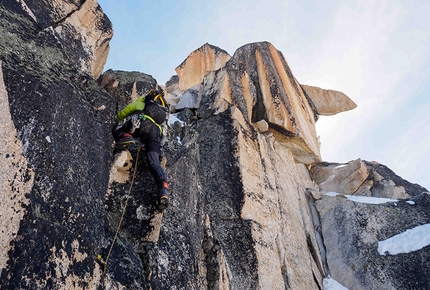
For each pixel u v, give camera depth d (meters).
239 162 7.43
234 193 7.01
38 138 3.50
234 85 9.74
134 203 4.63
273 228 7.58
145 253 4.38
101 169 4.38
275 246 7.36
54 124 3.78
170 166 5.55
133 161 4.89
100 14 6.37
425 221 9.59
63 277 3.17
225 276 5.62
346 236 9.71
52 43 4.80
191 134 7.53
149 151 4.81
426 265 8.69
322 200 10.69
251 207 7.03
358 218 9.89
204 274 5.42
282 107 10.05
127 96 6.29
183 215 5.39
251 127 8.84
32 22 4.72
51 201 3.38
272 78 10.59
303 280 7.82
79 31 5.82
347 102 13.77
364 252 9.26
